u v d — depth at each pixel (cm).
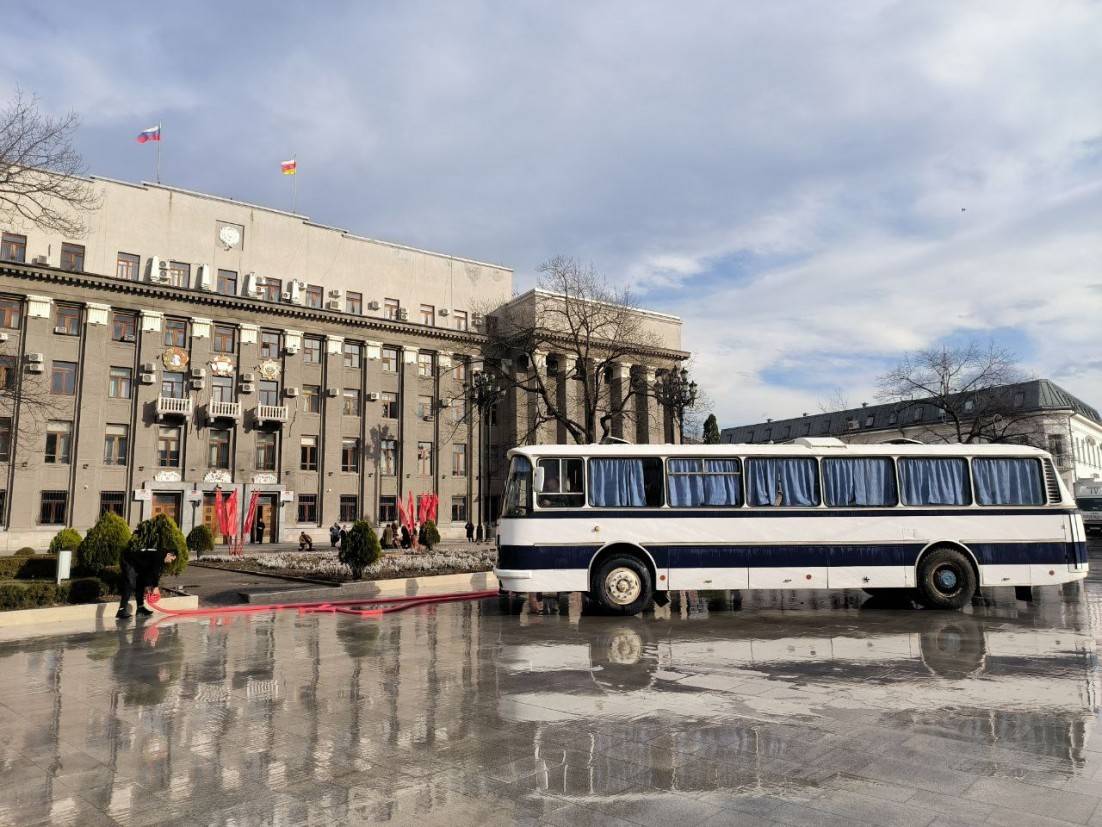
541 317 4278
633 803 457
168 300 4091
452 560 2208
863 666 861
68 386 3803
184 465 4062
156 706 704
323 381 4625
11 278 3672
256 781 501
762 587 1326
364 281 4912
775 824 425
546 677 813
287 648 1029
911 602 1480
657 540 1331
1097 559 2736
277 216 4594
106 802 467
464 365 5219
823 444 1403
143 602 1416
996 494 1387
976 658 905
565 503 1337
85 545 1753
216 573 2347
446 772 515
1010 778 494
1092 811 439
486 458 5309
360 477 4684
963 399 4297
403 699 721
